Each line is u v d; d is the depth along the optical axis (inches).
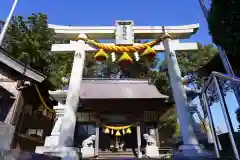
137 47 361.1
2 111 381.1
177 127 650.8
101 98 489.4
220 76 159.8
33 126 475.8
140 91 536.1
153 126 538.9
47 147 274.2
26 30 663.1
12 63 407.2
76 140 516.1
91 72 924.0
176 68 348.8
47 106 506.6
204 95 189.0
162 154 445.1
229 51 181.3
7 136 316.8
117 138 517.7
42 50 621.9
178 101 322.3
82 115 539.2
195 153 270.8
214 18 170.9
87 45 373.7
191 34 390.6
